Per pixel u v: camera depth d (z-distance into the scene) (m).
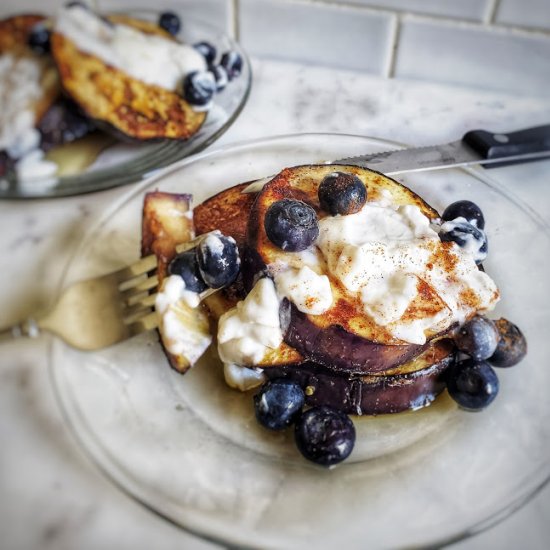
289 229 0.27
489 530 0.26
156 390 0.28
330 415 0.27
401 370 0.28
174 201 0.31
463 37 0.41
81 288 0.29
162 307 0.28
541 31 0.40
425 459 0.27
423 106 0.42
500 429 0.28
